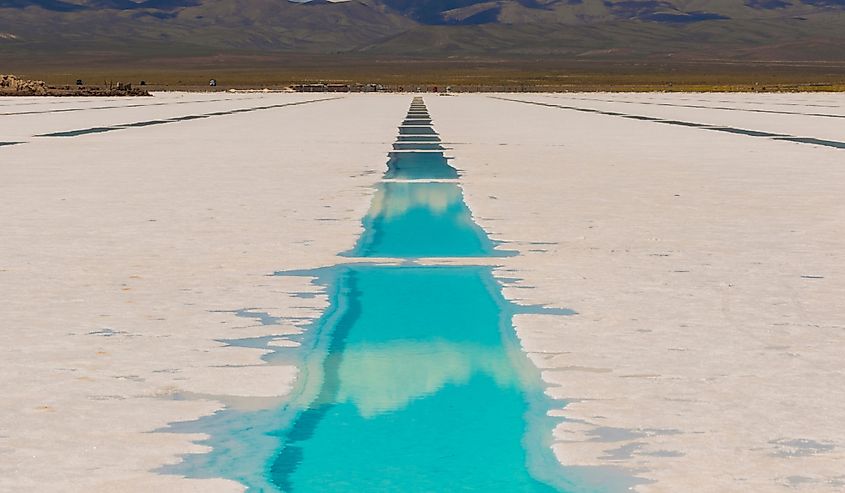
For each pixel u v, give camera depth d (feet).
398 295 39.55
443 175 85.56
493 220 58.95
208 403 26.96
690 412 26.03
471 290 40.34
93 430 24.82
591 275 42.88
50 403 26.66
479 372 29.63
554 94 462.19
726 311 36.40
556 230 55.06
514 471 22.65
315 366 30.25
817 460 22.90
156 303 37.76
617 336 33.19
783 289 39.86
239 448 23.95
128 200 67.62
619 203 66.28
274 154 108.17
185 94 433.89
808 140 130.72
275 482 22.08
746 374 29.01
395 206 65.36
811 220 58.13
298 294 39.60
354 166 93.97
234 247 49.62
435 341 32.96
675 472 22.35
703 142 127.44
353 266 45.27
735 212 61.62
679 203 66.03
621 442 24.13
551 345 32.27
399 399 27.43
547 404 26.81
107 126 163.63
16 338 32.81
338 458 23.45
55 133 144.56
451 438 24.58
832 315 35.76
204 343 32.55
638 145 122.21
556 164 95.71
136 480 21.98
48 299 38.24
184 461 23.11
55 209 63.00
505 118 200.03
